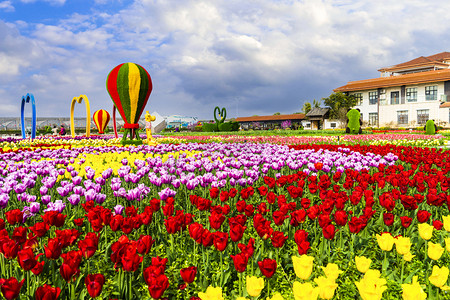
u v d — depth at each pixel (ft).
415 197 14.28
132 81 61.52
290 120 251.80
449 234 12.70
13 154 32.65
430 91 188.34
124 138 65.00
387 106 200.85
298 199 17.58
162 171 20.77
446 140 74.54
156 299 7.04
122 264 8.43
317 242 12.48
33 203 13.25
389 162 28.81
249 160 28.32
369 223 14.17
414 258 11.18
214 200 17.72
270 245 11.91
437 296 8.71
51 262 10.08
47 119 186.80
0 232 9.48
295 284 6.28
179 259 10.85
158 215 14.87
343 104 205.16
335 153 31.65
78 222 12.07
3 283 6.71
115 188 16.22
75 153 34.94
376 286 6.96
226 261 10.78
